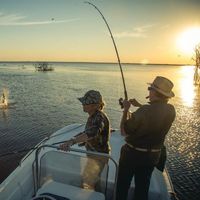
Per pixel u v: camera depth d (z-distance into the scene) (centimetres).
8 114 2072
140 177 284
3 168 928
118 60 416
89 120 287
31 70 11419
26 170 366
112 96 3117
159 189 322
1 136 1458
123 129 275
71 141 276
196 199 898
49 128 1684
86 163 293
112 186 317
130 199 323
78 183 299
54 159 303
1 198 304
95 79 6109
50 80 5641
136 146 274
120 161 292
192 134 1577
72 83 4919
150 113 262
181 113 2175
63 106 2486
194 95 3334
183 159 1210
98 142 291
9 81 5159
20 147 1274
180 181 1015
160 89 267
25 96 3073
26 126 1708
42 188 284
